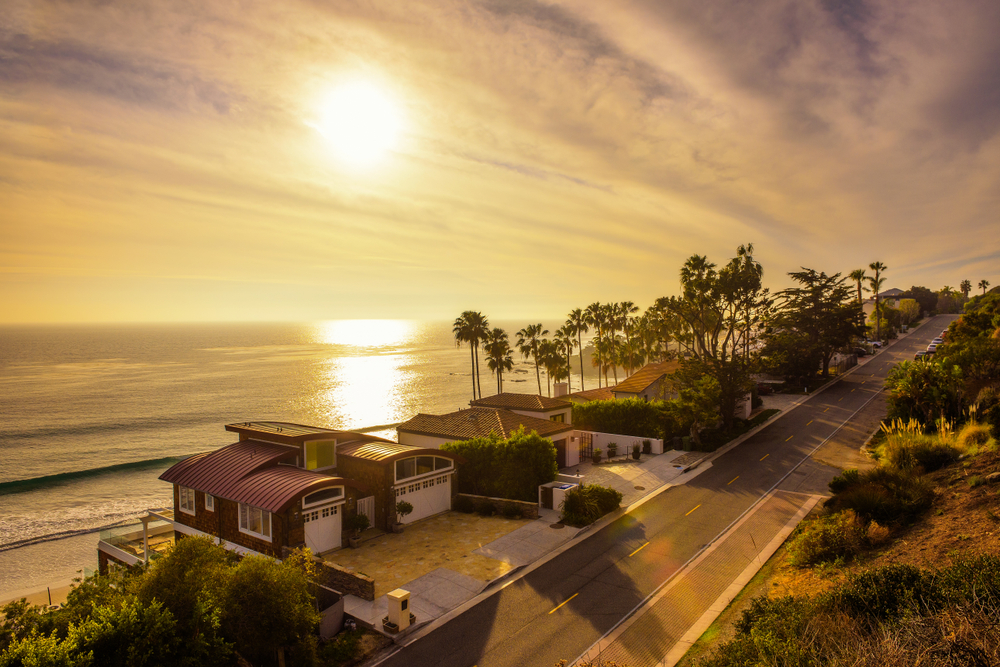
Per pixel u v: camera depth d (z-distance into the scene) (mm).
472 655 15570
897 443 28516
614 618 17422
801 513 26562
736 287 42781
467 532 25219
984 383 35000
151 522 28797
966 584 10672
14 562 37938
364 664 15227
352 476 26688
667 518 26828
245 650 13625
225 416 106438
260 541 22359
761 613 14273
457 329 79625
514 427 35562
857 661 8898
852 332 67250
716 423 44875
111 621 11703
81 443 82625
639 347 100438
